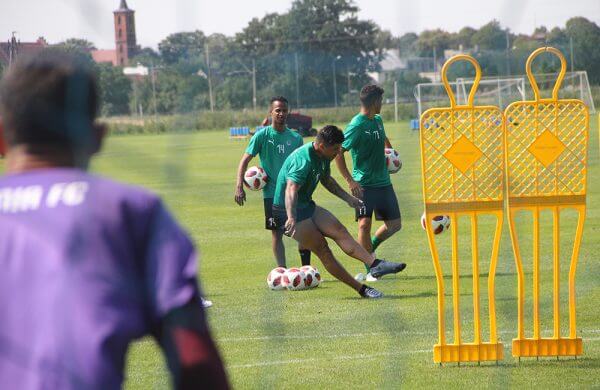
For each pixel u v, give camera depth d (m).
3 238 7.12
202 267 38.03
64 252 6.98
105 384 6.78
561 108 20.66
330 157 29.94
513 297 29.47
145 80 91.81
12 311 6.97
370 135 33.75
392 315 27.17
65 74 7.37
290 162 29.58
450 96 20.30
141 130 91.75
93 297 6.88
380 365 21.20
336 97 199.50
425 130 20.36
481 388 19.05
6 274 7.04
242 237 47.19
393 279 33.56
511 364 21.06
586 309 27.42
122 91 94.94
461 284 32.41
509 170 20.73
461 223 49.56
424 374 20.34
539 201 20.91
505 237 43.56
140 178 74.12
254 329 25.66
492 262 20.94
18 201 7.23
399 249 41.19
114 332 6.85
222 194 68.50
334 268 30.05
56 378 6.77
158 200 7.32
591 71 112.62
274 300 30.11
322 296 30.72
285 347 23.38
